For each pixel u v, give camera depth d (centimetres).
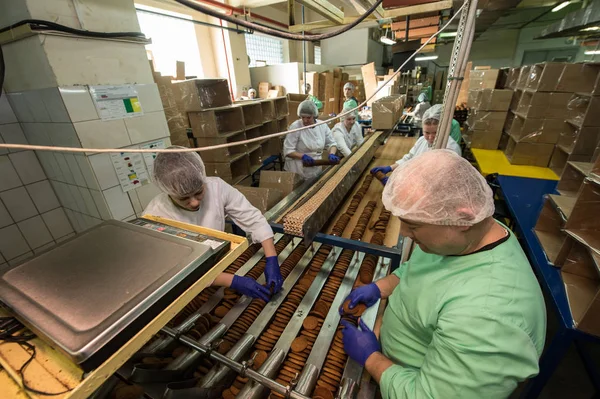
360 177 190
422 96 447
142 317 37
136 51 133
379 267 102
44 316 36
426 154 58
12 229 141
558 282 117
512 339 46
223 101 283
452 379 49
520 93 286
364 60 727
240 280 88
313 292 90
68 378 33
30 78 113
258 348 73
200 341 69
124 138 133
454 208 51
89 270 43
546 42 807
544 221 148
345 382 62
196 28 425
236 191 113
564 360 147
